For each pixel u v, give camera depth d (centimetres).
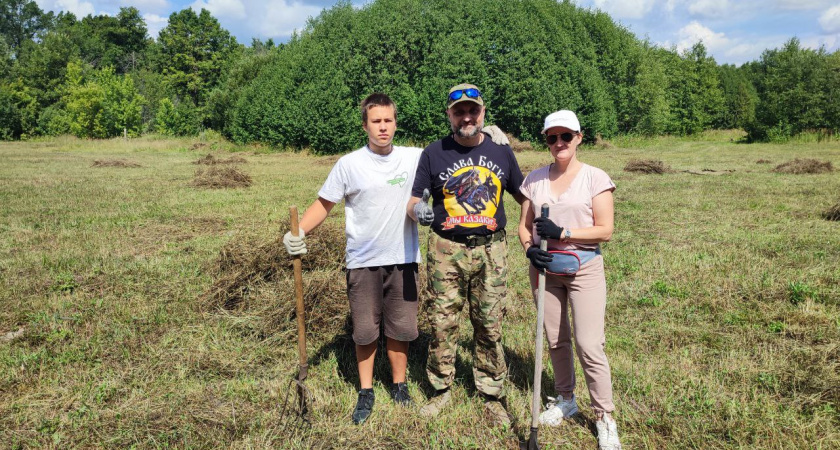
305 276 478
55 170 1841
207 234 797
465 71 3247
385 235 304
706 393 322
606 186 270
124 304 493
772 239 732
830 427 286
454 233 292
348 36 3353
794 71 3622
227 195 1219
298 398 311
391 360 328
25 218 920
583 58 3756
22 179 1533
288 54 3662
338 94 3152
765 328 433
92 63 8075
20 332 444
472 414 307
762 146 3188
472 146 293
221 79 6631
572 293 279
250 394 334
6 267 616
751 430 284
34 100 5828
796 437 279
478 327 306
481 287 299
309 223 310
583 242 272
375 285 310
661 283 540
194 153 3130
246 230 791
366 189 299
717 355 387
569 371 302
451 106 276
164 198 1167
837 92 3525
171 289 530
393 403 322
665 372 353
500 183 295
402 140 3222
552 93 3275
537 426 272
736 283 542
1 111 5344
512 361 378
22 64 6675
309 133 3183
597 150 3084
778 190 1179
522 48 3338
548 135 273
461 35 3275
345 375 363
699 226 830
